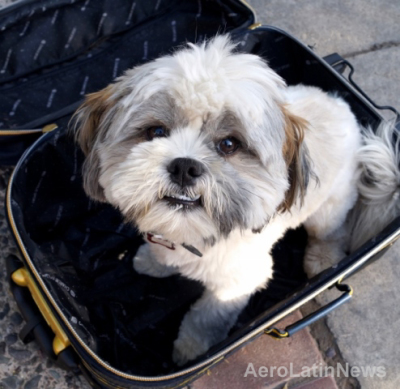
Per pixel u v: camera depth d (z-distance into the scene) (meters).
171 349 0.61
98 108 0.51
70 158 0.64
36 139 0.63
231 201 0.42
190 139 0.42
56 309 0.50
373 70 0.88
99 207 0.68
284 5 0.93
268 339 0.63
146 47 0.77
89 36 0.76
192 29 0.77
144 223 0.44
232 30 0.71
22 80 0.73
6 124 0.68
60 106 0.73
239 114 0.42
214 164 0.42
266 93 0.45
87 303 0.61
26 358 0.58
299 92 0.60
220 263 0.52
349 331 0.65
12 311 0.61
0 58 0.72
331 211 0.62
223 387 0.59
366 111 0.66
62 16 0.73
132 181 0.42
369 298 0.67
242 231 0.46
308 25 0.92
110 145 0.46
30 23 0.71
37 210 0.64
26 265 0.52
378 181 0.61
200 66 0.42
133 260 0.65
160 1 0.77
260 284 0.57
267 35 0.72
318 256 0.67
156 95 0.43
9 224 0.55
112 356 0.57
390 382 0.62
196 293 0.64
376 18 0.94
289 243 0.71
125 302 0.63
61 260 0.60
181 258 0.53
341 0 0.95
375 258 0.59
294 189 0.50
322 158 0.55
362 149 0.60
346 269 0.54
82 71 0.75
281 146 0.46
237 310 0.59
